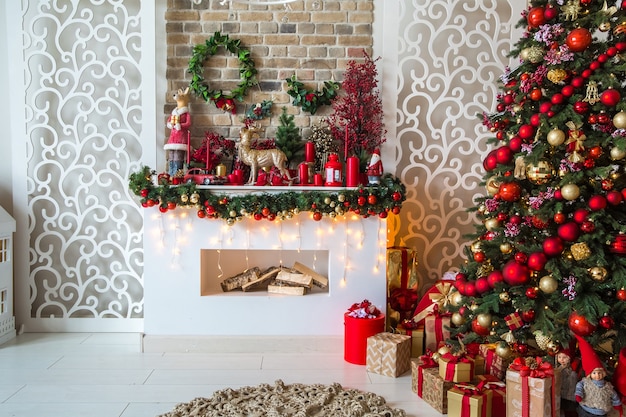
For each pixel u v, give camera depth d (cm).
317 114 351
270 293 329
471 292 245
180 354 313
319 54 347
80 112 350
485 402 223
